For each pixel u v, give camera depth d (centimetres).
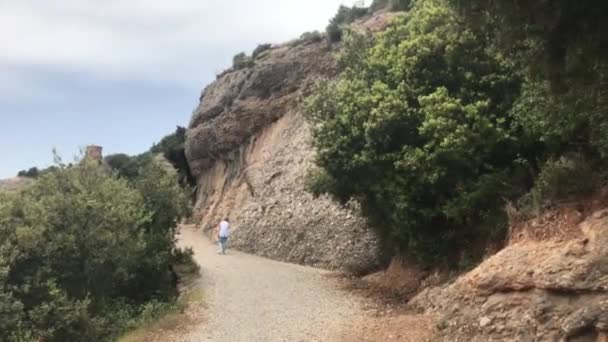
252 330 1354
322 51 3606
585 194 1083
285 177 3152
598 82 955
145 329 1441
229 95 4459
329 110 1933
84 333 1634
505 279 1070
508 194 1329
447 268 1527
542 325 959
